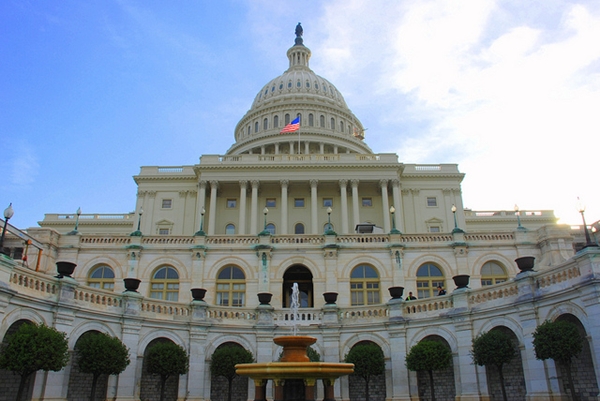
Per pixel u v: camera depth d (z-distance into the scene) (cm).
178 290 2973
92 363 1780
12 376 1775
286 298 3219
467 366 2084
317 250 3059
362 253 3047
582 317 1669
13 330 1767
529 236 3128
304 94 9469
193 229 5966
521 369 1986
